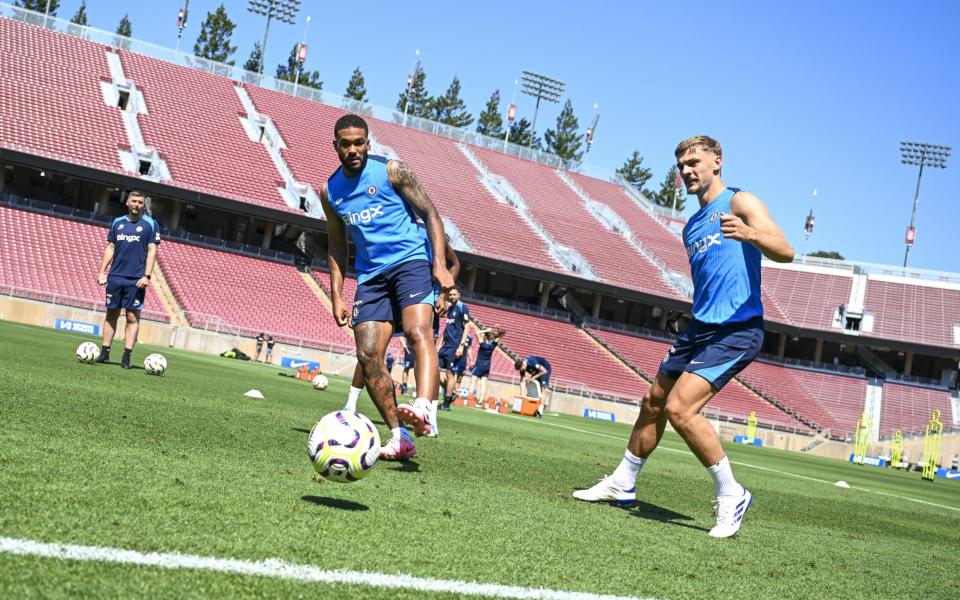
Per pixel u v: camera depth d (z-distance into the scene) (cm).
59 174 3800
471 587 269
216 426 621
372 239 556
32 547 241
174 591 224
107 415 577
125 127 4141
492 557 317
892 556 501
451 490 480
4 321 2597
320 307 3759
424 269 558
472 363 3722
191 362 1916
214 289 3566
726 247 501
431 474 544
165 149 4112
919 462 4222
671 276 5062
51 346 1438
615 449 1291
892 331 5144
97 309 2941
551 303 5147
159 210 4144
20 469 341
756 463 1745
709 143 522
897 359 5497
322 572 260
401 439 555
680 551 399
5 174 3975
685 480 859
